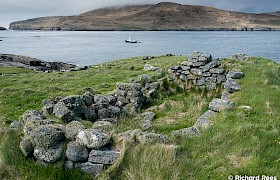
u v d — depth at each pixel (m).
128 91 16.53
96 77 26.89
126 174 8.12
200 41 173.75
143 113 15.26
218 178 8.01
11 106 17.48
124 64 35.50
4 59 66.69
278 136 10.02
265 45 132.25
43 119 11.30
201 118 12.42
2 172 8.34
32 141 8.77
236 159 8.78
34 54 103.12
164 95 18.80
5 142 9.28
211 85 18.58
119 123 13.29
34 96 19.47
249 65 19.30
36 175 8.22
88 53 102.94
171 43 157.00
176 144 9.50
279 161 8.65
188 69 19.64
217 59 20.25
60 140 8.84
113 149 8.88
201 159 8.73
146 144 9.04
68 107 13.22
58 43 167.50
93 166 8.41
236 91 16.05
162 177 7.92
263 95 14.48
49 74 30.39
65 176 8.23
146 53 100.31
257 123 11.23
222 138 9.86
